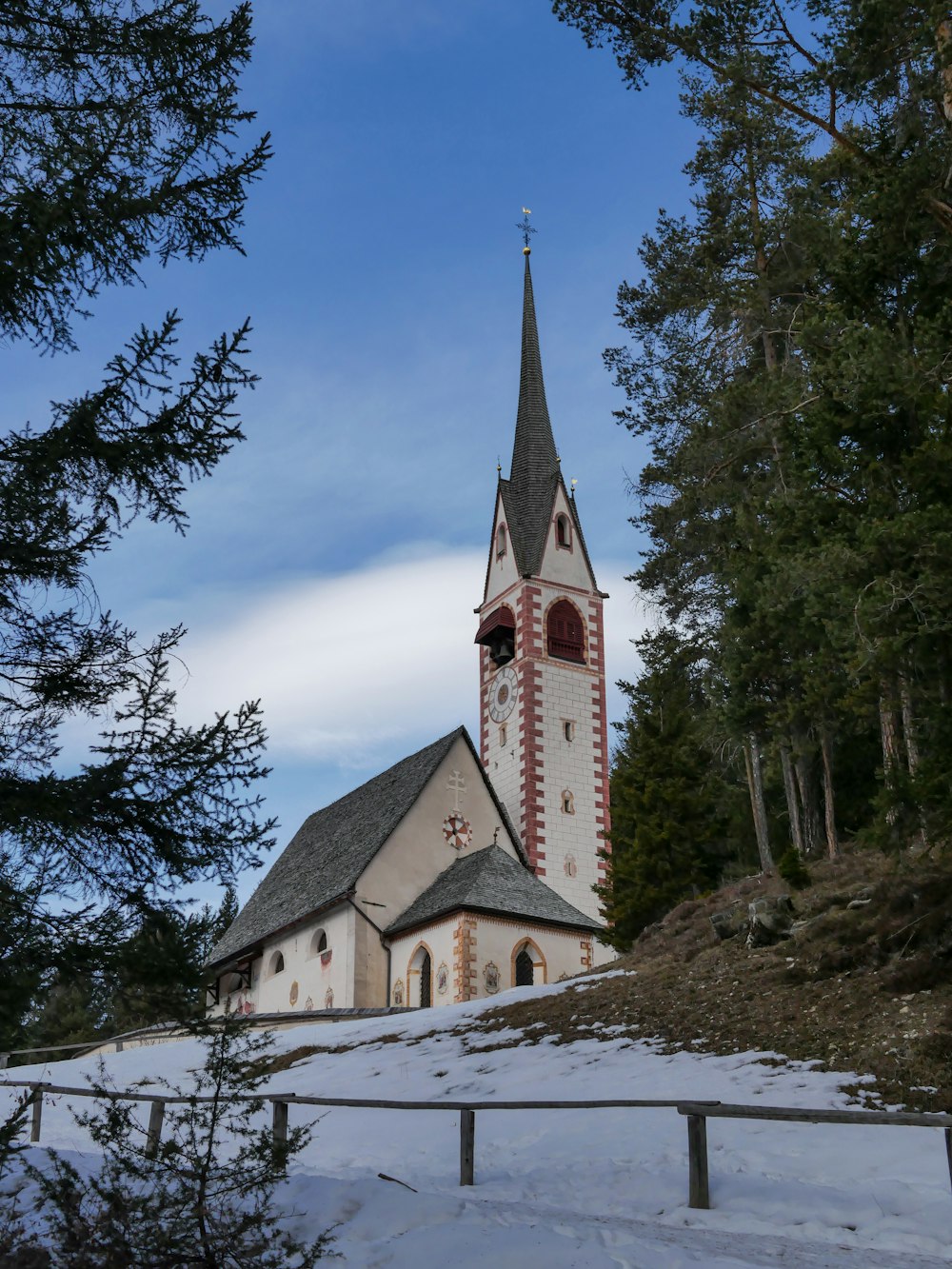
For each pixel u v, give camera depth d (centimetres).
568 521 6334
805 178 3516
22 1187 1259
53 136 1167
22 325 1114
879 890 2586
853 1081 1791
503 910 4338
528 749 5759
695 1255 1027
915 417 1972
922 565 1806
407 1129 2023
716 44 2683
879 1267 1011
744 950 2803
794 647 2742
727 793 4831
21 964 960
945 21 2198
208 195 1167
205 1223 932
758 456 3409
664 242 4003
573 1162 1597
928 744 1909
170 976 988
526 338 6912
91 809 1014
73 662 1090
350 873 4859
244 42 1178
